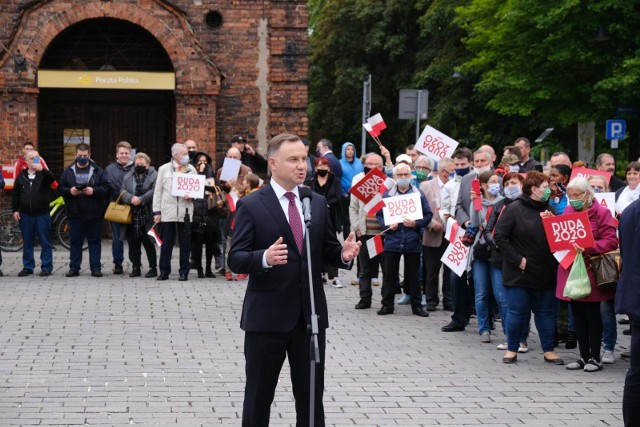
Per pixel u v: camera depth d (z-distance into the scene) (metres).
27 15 23.56
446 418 9.36
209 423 9.00
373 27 50.69
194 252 19.02
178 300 16.08
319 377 7.53
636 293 8.23
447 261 13.69
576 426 9.19
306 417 7.50
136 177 18.67
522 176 12.71
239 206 7.55
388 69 51.72
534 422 9.30
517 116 41.22
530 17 31.98
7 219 22.98
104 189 18.70
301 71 24.97
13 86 23.50
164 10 23.98
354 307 16.08
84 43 24.86
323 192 18.14
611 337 12.17
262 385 7.47
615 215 14.45
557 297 12.02
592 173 13.95
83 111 25.03
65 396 9.88
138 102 25.28
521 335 12.69
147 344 12.52
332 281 18.95
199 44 24.00
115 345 12.41
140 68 25.05
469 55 44.91
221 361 11.59
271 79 24.86
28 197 18.75
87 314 14.63
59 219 23.28
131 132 25.27
